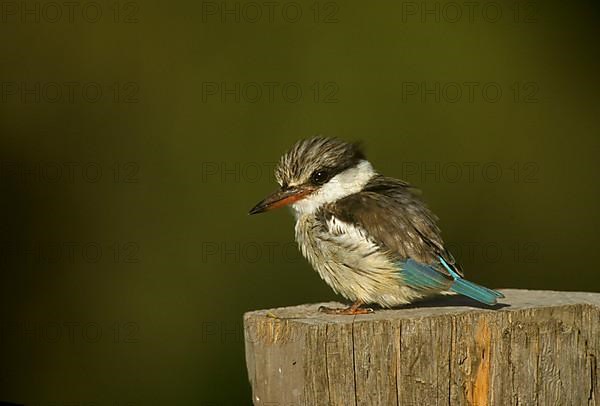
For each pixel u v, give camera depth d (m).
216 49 14.81
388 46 14.84
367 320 7.00
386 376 6.92
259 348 7.23
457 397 7.04
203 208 14.56
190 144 14.66
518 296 8.05
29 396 14.41
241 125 14.67
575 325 7.33
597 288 15.50
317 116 14.71
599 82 15.68
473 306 7.80
